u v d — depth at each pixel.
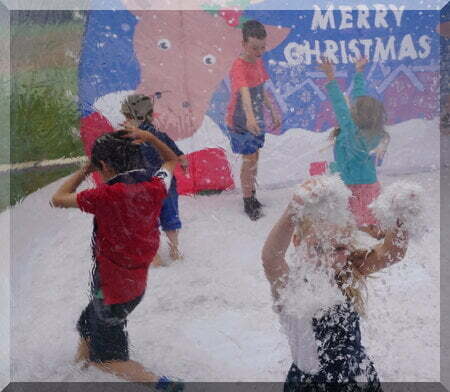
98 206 1.78
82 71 2.55
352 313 1.45
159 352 1.82
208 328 1.94
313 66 2.73
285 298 1.45
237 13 2.73
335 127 2.35
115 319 1.81
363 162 2.23
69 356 1.83
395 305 1.95
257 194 2.53
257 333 1.92
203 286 2.07
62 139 2.27
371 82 2.77
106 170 1.84
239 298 2.04
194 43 2.71
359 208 1.71
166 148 2.00
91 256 1.81
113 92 2.48
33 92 2.46
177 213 2.22
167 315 1.96
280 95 2.69
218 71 2.70
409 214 1.37
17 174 2.39
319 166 2.47
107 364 1.79
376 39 2.80
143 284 1.83
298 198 1.37
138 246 1.79
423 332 1.87
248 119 2.65
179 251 2.18
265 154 2.60
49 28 2.62
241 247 2.19
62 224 2.29
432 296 1.97
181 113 2.61
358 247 1.42
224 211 2.37
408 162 2.60
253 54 2.70
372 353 1.81
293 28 2.76
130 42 2.65
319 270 1.43
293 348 1.47
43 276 2.08
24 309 1.97
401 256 1.42
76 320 1.92
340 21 2.78
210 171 2.50
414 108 2.79
